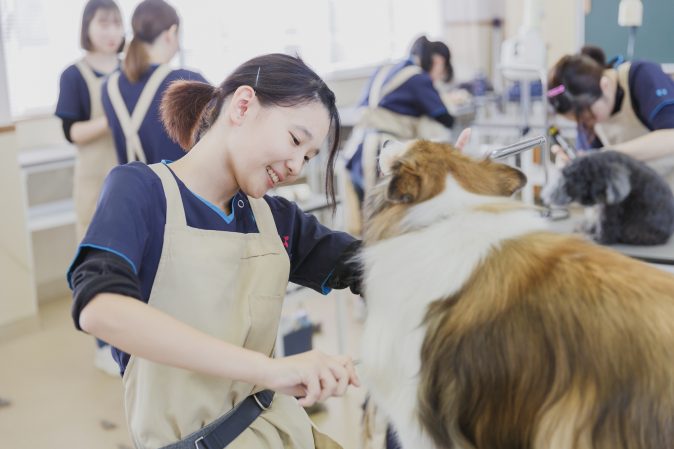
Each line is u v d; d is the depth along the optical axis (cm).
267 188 119
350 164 372
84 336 391
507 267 126
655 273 124
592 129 300
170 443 119
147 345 99
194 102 128
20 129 433
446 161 143
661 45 428
